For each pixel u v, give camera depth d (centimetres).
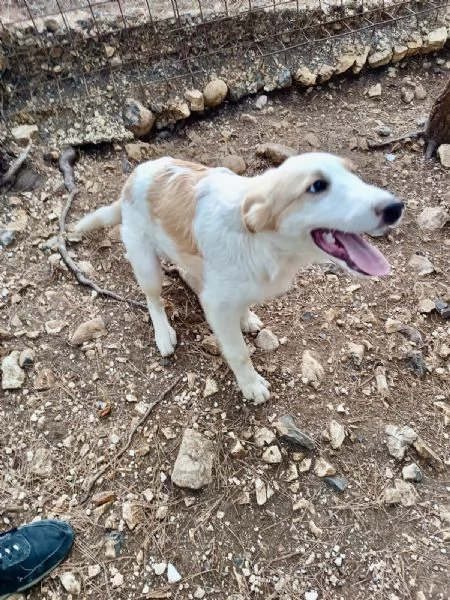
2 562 68
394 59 140
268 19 135
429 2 142
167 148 125
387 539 71
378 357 88
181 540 72
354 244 66
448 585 68
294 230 66
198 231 74
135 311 95
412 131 125
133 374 88
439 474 77
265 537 72
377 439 79
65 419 83
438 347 89
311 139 125
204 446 78
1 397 85
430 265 100
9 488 77
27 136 117
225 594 68
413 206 111
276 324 93
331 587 68
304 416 82
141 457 79
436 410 82
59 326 93
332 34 140
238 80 133
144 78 129
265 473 77
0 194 110
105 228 106
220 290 75
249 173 119
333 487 75
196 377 87
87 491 76
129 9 132
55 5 131
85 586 69
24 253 103
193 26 131
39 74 124
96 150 123
